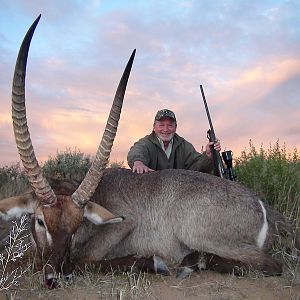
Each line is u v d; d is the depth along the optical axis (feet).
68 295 6.34
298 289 6.61
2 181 14.32
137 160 9.80
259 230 7.59
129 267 7.30
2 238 8.19
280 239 7.77
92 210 6.97
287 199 10.44
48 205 6.68
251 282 6.87
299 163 12.00
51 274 6.48
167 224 7.61
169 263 7.63
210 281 6.92
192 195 7.57
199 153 10.73
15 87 6.31
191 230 7.48
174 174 7.89
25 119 6.47
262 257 7.27
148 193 7.77
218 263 7.32
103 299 6.19
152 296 6.23
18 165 15.65
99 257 7.51
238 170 11.92
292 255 7.65
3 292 6.41
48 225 6.63
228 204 7.51
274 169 11.36
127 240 7.70
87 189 6.79
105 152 6.76
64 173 13.93
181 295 6.37
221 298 6.27
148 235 7.68
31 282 6.70
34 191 7.11
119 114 6.76
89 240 7.49
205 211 7.47
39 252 6.79
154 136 10.53
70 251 6.80
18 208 6.91
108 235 7.53
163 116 10.36
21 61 6.14
